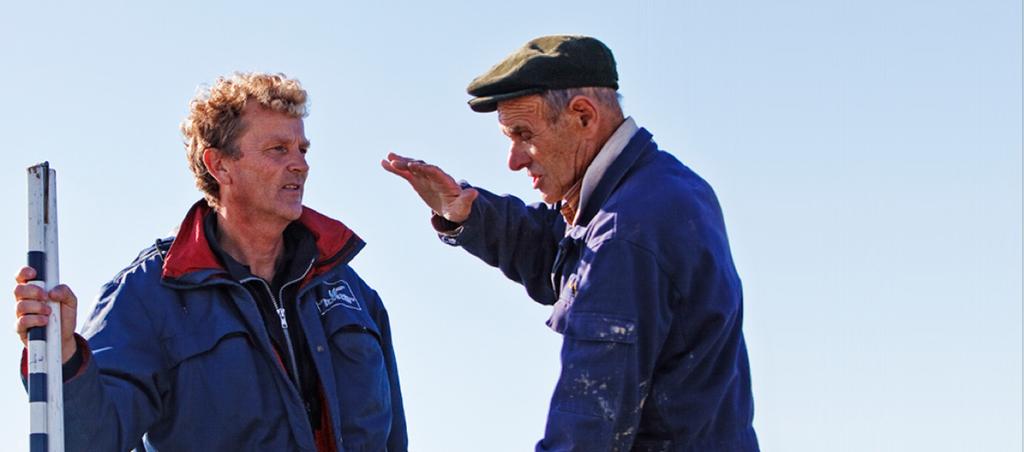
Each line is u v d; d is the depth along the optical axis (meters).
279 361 5.48
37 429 4.71
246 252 5.69
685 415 4.97
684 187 5.09
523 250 5.97
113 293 5.54
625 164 5.19
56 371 4.77
